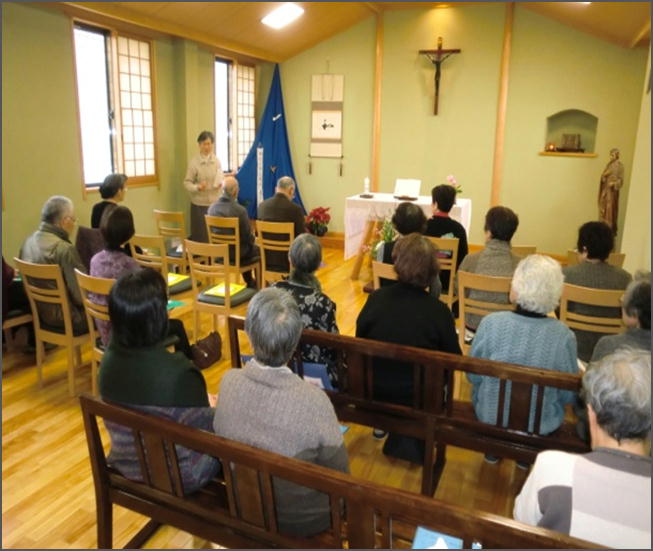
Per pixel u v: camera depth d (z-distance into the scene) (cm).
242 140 754
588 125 654
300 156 766
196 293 356
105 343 276
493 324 194
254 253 459
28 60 437
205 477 160
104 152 542
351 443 261
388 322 205
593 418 111
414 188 582
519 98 656
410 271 204
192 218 604
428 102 692
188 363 154
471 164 690
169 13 524
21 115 436
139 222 588
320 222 720
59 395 298
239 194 740
